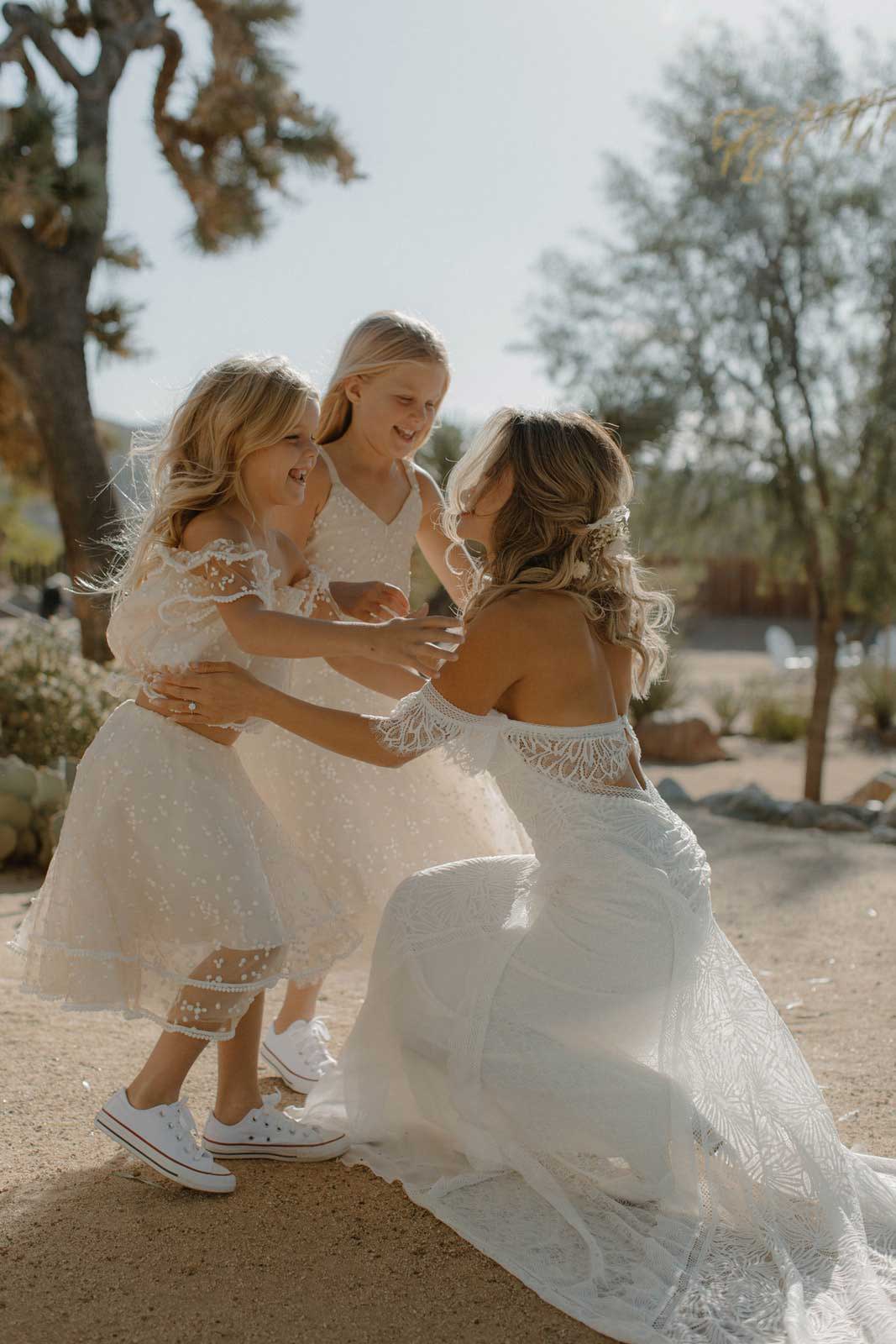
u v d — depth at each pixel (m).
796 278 10.69
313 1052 3.10
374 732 2.49
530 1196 2.45
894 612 11.62
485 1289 2.16
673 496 11.31
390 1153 2.66
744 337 10.68
